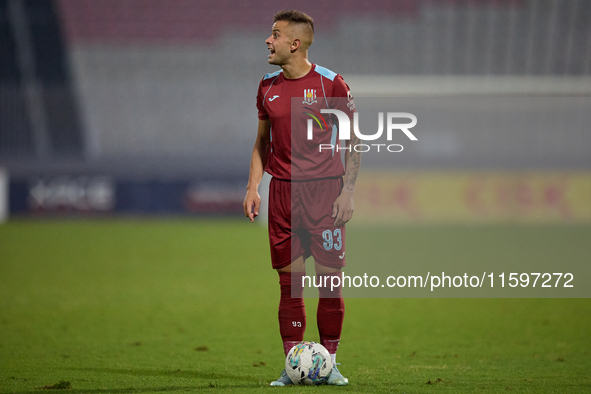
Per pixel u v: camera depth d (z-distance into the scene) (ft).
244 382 43.04
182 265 132.57
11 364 50.49
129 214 241.96
